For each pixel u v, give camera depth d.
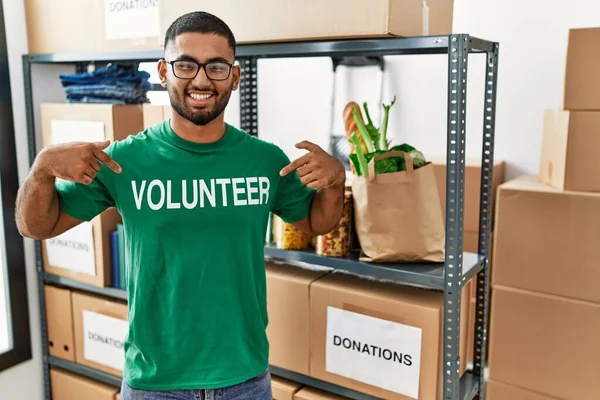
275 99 3.30
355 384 1.62
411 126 2.89
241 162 1.36
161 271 1.32
